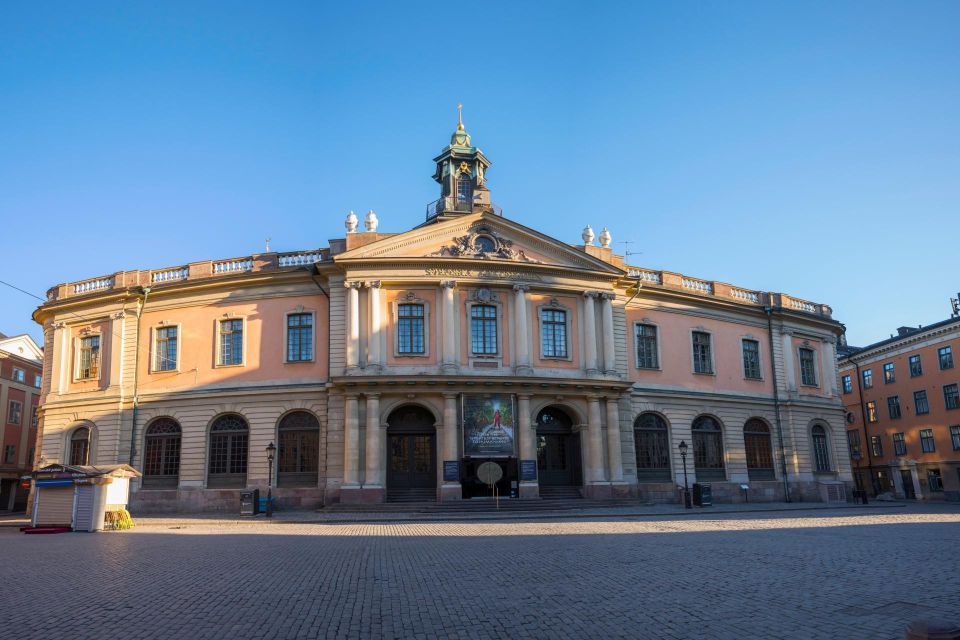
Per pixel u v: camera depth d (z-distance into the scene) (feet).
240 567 47.11
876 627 27.58
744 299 147.23
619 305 126.62
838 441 150.51
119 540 68.54
